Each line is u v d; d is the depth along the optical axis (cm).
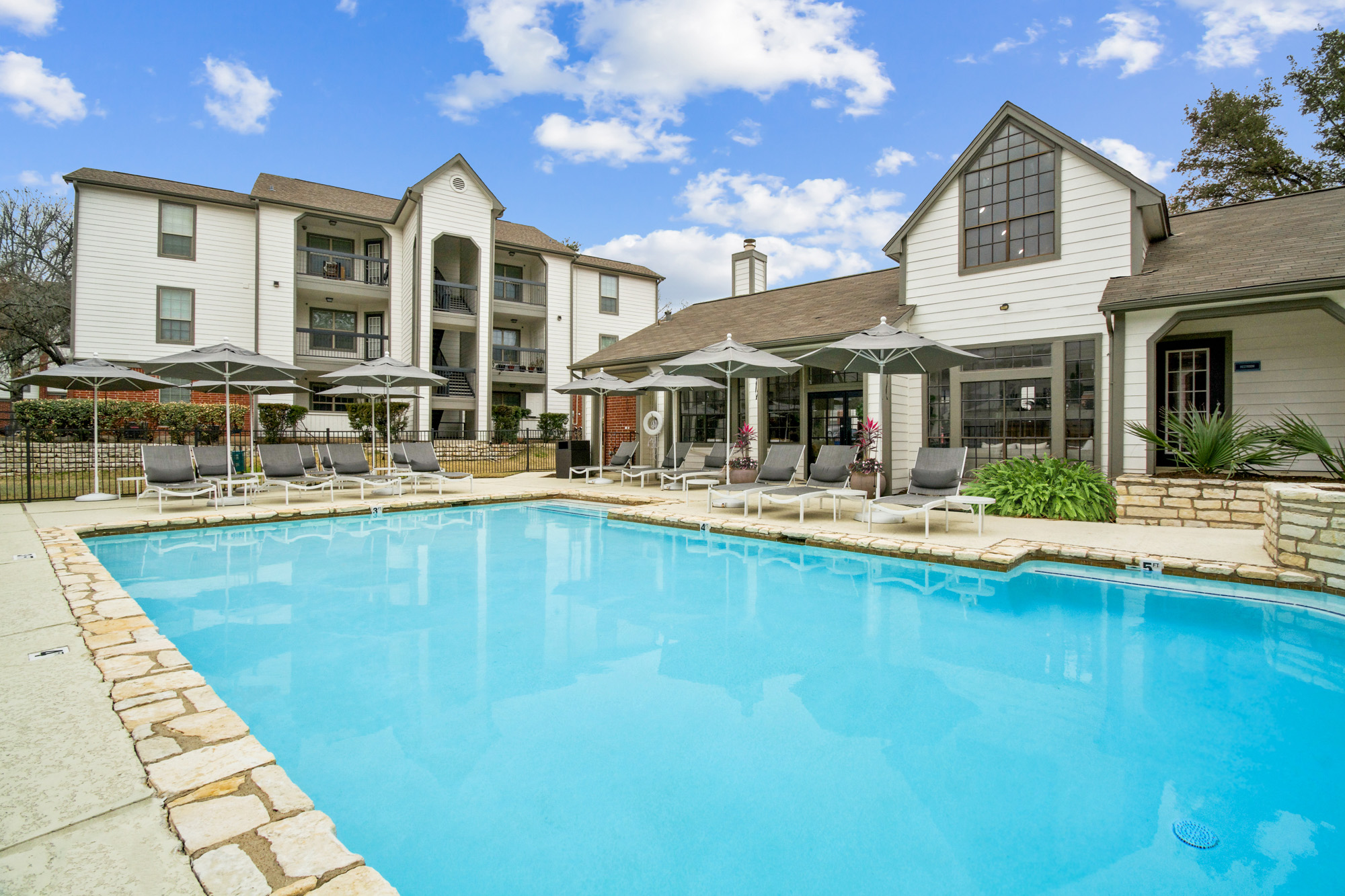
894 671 391
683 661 406
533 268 2653
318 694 352
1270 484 607
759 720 324
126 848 180
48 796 206
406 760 282
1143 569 602
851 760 284
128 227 1888
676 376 1348
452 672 386
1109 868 213
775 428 1394
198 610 510
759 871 211
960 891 202
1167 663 403
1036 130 1010
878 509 827
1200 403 998
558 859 216
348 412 2014
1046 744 299
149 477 973
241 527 906
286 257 2067
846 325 1184
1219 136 1862
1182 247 1008
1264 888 204
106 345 1855
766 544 801
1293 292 763
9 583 500
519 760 282
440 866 213
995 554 636
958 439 1090
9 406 1984
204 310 1981
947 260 1114
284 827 194
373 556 731
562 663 402
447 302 2416
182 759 233
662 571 659
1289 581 535
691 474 1279
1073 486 875
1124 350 897
